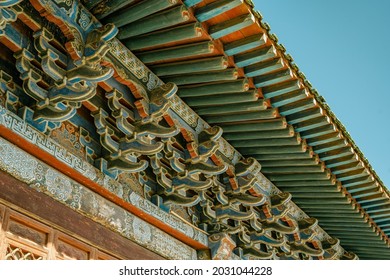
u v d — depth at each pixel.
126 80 7.01
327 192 11.14
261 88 7.91
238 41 6.90
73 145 6.98
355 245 14.37
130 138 7.28
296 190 11.23
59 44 6.41
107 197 7.39
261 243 11.20
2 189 5.82
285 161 9.98
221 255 9.23
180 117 8.12
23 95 6.40
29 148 6.23
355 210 11.95
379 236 13.58
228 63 7.18
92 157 7.28
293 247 11.91
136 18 6.52
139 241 7.83
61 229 6.47
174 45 6.96
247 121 8.72
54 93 6.27
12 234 5.81
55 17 6.04
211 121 8.77
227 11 6.36
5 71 6.25
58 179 6.62
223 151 9.23
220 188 9.32
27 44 6.30
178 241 8.84
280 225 10.72
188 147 8.26
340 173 10.59
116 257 7.30
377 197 11.62
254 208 10.58
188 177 8.38
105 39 6.25
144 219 8.09
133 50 7.18
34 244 6.06
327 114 8.72
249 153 9.79
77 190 6.90
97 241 7.01
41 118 6.32
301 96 7.96
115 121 7.45
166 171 8.42
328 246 13.26
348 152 9.73
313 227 12.01
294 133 8.94
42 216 6.23
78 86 6.32
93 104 7.13
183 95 8.09
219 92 7.80
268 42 6.91
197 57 7.15
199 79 7.57
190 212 9.33
